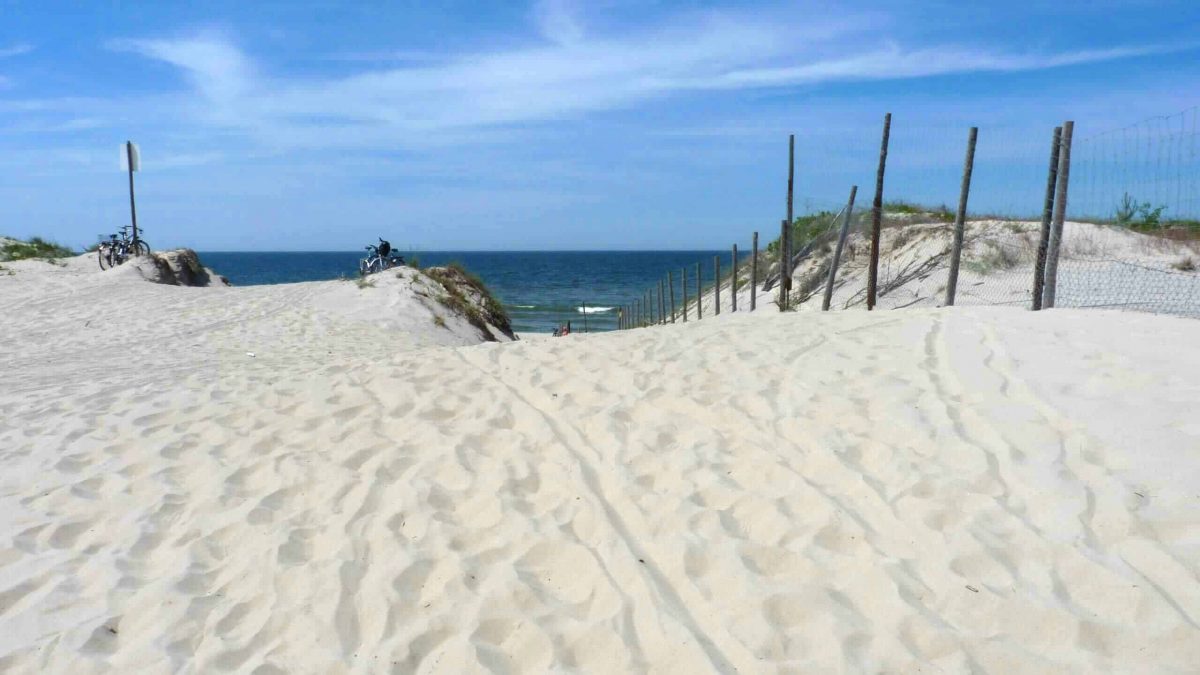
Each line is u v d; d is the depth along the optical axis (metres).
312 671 3.18
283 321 13.49
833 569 3.49
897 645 2.96
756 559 3.65
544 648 3.23
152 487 4.95
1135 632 2.83
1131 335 5.90
